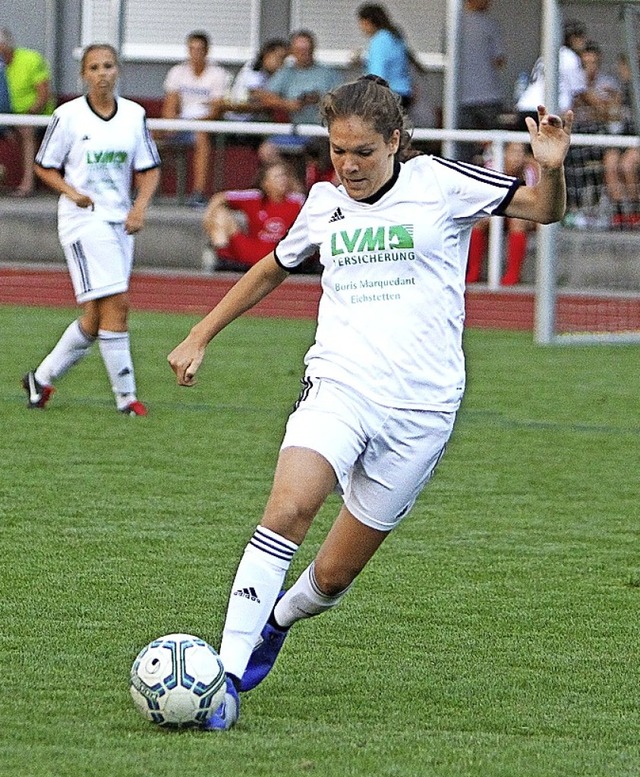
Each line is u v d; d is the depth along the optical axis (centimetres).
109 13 6334
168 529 1838
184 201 5162
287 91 4866
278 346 3566
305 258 1245
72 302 4259
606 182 4512
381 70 4753
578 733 1159
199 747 1088
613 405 2847
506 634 1444
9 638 1389
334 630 1448
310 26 6297
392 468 1186
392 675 1309
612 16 5275
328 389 1173
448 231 1190
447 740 1129
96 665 1310
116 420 2573
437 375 1184
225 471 2188
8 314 3994
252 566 1150
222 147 4922
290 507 1144
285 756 1073
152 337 3644
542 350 3622
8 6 6103
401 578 1645
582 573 1680
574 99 4466
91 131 2502
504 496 2073
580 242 4509
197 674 1123
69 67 6184
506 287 4453
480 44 4841
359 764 1057
